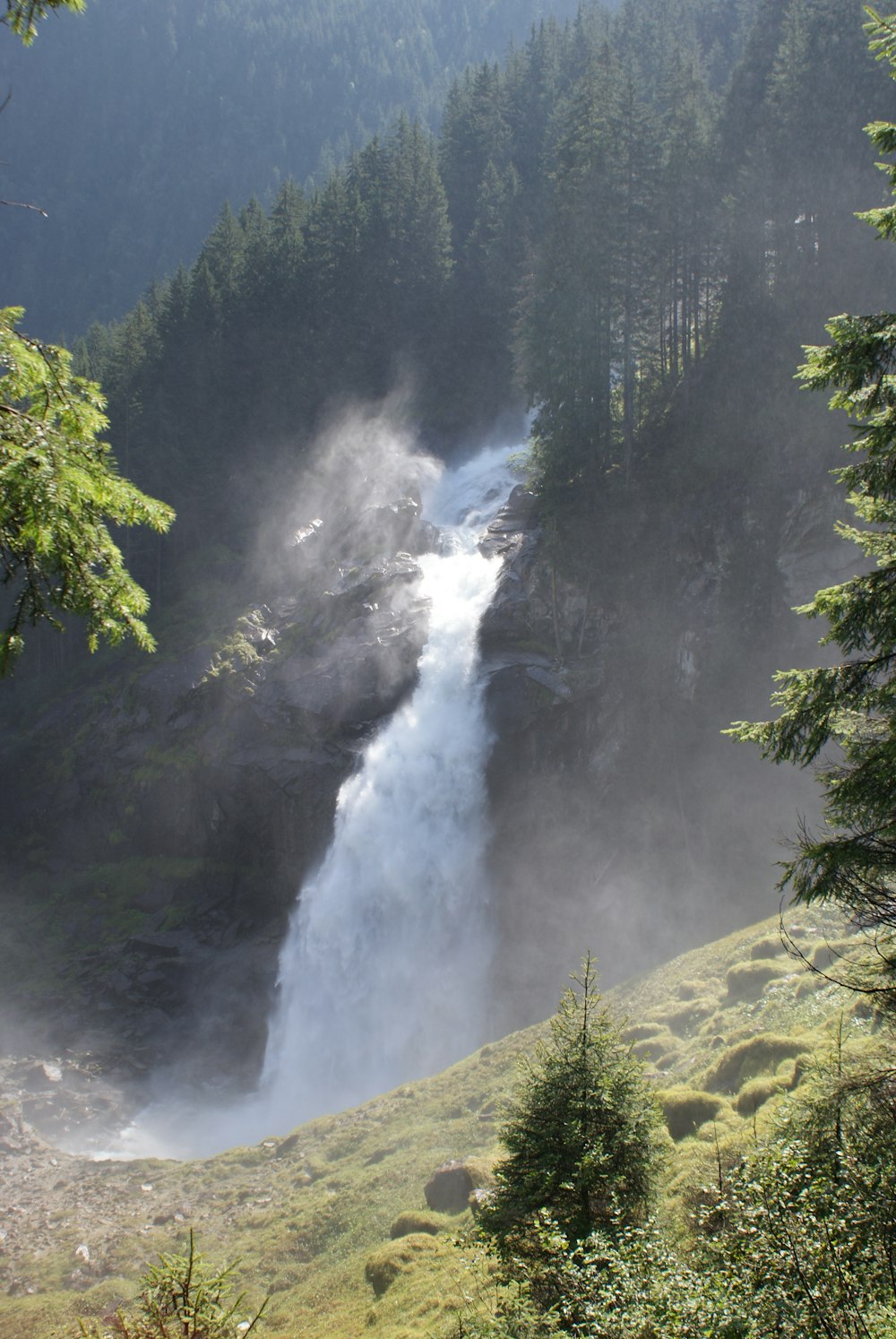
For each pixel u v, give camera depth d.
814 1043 17.84
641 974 32.28
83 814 56.56
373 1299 18.70
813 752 10.71
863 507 11.01
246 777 51.00
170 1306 8.55
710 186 48.94
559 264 49.28
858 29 44.75
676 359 52.25
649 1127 12.81
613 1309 9.39
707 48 81.25
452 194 82.12
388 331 72.75
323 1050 44.34
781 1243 9.01
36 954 50.12
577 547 47.97
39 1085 39.22
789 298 45.22
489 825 46.03
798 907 29.72
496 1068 29.36
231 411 72.06
